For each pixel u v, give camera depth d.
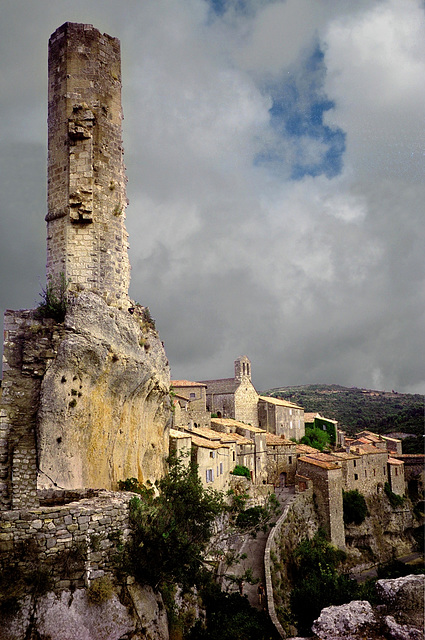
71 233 29.41
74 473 24.19
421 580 13.20
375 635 12.38
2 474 19.84
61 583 15.17
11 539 14.80
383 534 86.12
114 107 31.55
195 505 28.94
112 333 27.53
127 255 31.81
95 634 15.11
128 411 30.17
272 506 57.84
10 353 24.25
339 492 75.44
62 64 30.66
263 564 43.25
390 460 95.19
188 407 76.62
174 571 18.19
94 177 30.05
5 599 14.17
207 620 24.38
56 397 23.84
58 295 27.52
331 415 193.38
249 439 75.19
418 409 143.75
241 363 103.06
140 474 31.38
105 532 16.52
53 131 30.67
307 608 31.11
